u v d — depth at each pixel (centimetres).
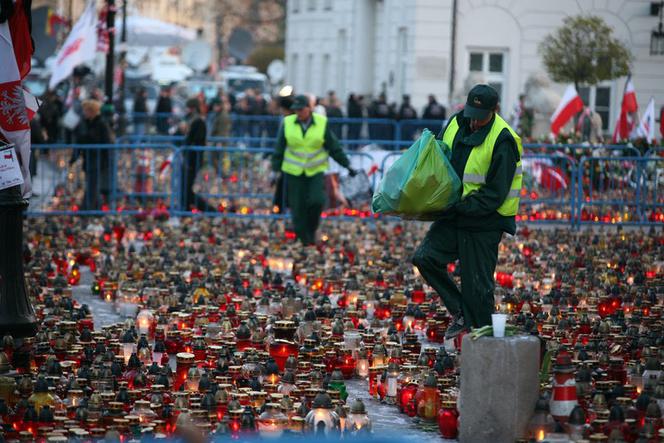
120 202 5541
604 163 5381
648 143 5725
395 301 2900
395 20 9762
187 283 3228
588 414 1869
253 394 1922
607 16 7394
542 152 5644
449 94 8788
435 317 2686
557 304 2928
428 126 8206
